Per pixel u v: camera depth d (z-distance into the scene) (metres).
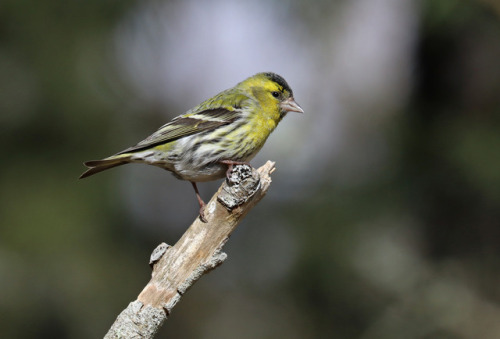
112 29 13.81
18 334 12.28
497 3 12.42
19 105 13.12
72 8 13.53
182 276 6.47
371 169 13.40
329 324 12.76
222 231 6.54
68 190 13.04
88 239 12.92
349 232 12.77
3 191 12.84
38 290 12.46
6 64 13.16
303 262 12.86
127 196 13.93
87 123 13.30
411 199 12.96
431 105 13.44
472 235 12.95
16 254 12.52
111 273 12.91
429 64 13.47
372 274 12.58
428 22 13.17
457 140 12.80
